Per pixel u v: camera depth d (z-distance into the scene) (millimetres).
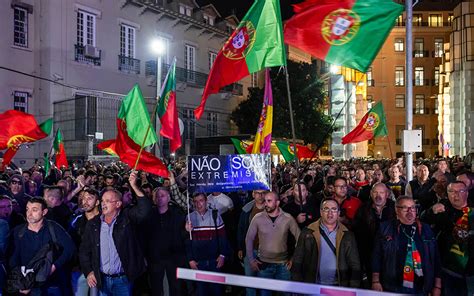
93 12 26750
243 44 6117
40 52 24750
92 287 5750
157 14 31297
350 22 6035
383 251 4996
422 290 4852
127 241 5664
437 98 55312
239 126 36531
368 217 6145
